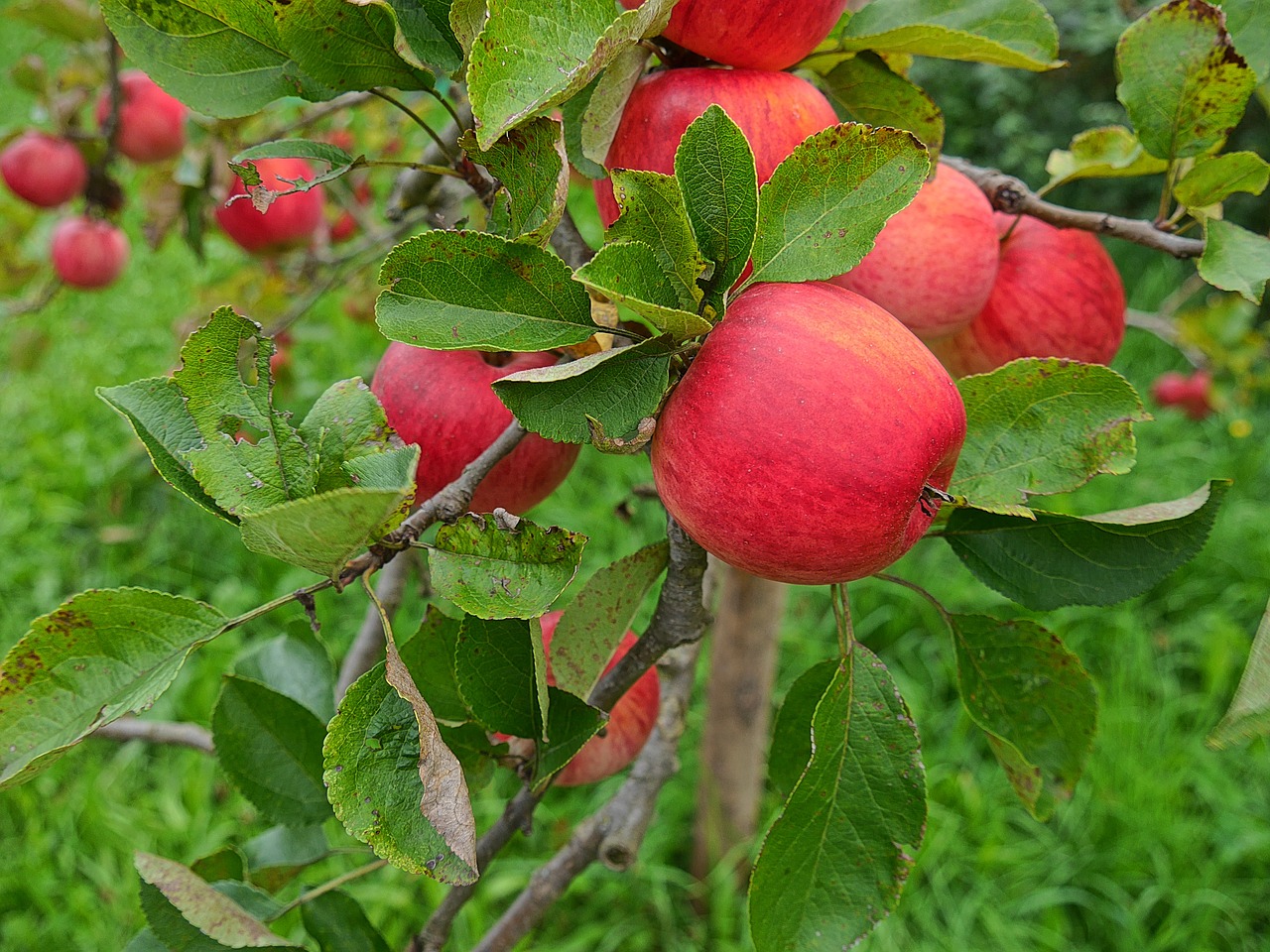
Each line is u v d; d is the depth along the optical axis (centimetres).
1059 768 33
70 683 24
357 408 25
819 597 121
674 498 26
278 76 28
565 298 25
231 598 120
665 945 93
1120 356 149
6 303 83
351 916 35
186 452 25
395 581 46
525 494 35
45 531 132
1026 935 90
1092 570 31
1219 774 98
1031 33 33
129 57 27
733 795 88
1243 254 32
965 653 33
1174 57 32
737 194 24
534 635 25
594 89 27
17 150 71
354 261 74
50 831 97
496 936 41
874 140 24
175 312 176
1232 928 90
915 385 25
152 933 33
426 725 22
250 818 98
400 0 27
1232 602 116
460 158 29
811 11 28
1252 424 139
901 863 27
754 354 24
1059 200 157
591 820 42
